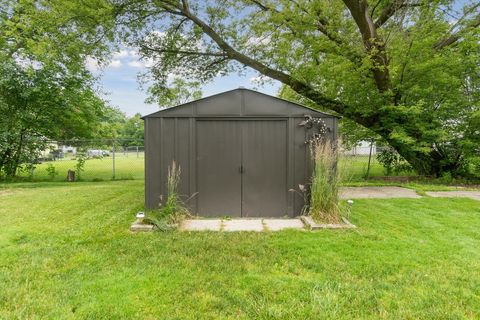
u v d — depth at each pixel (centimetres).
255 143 523
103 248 363
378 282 278
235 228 454
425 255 342
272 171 525
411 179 1066
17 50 1053
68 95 1154
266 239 396
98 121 1366
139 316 224
